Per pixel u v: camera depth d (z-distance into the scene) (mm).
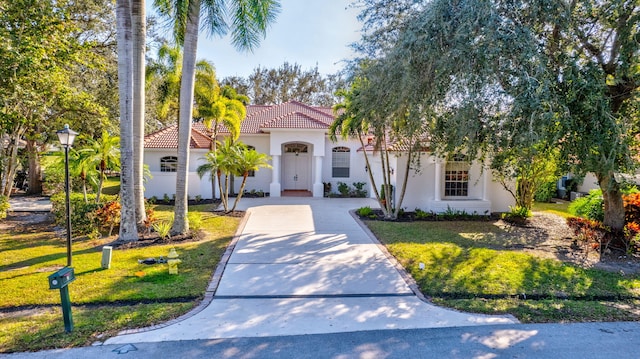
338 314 6145
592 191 13680
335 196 21812
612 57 8742
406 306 6496
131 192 10594
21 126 14320
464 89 7898
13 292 6762
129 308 6211
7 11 10539
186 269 8227
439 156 11055
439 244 10758
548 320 5965
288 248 10227
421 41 7895
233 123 19016
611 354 4941
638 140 8938
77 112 16297
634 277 8102
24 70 9781
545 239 11750
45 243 10555
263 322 5812
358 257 9422
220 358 4738
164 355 4793
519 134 7633
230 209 16812
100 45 17844
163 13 12109
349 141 22953
